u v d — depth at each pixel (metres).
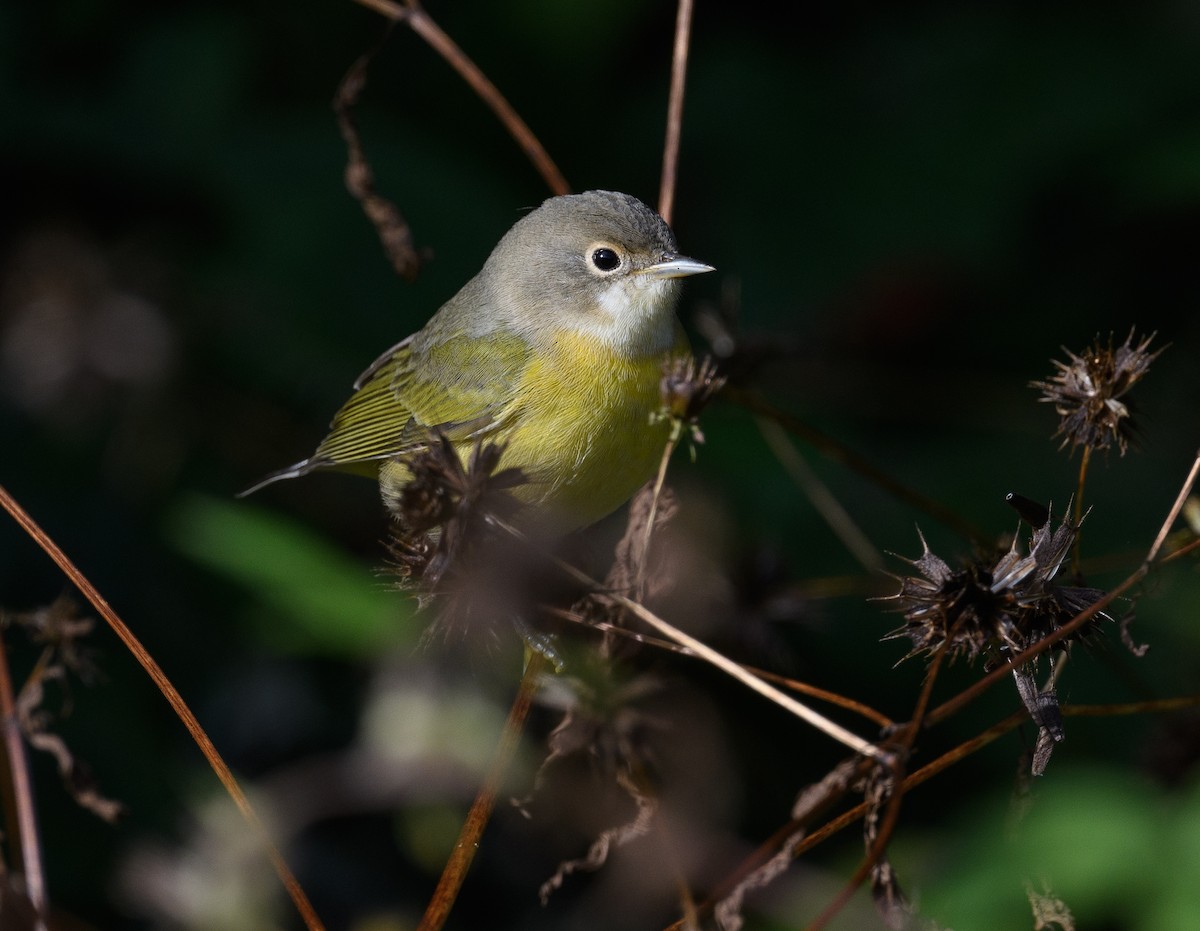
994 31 12.29
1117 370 5.62
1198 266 12.56
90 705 10.89
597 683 5.75
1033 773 5.31
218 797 10.52
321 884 10.59
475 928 10.52
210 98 12.37
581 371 8.52
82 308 12.32
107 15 12.72
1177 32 11.90
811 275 11.92
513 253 8.97
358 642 8.91
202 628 11.82
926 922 5.41
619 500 8.75
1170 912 5.93
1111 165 11.57
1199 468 5.43
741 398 8.02
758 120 12.45
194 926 7.72
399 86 12.86
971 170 11.85
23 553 11.87
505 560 5.83
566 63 12.68
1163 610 9.23
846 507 10.94
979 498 11.03
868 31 12.70
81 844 10.16
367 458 9.55
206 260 12.64
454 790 9.02
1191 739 6.78
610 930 9.80
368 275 11.85
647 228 8.58
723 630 7.34
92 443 12.36
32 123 12.33
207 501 12.01
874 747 5.13
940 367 11.88
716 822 9.49
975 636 5.31
